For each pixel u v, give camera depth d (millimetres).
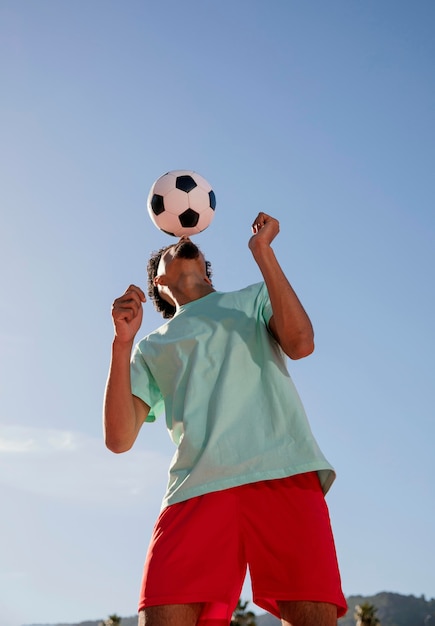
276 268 3016
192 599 2662
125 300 3129
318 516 2783
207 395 3012
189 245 3477
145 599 2705
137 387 3258
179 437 3082
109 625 38031
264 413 2932
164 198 4098
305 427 2891
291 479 2836
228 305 3219
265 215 3131
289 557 2713
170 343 3186
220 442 2867
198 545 2736
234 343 3082
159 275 3531
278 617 2846
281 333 2979
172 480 2938
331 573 2705
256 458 2824
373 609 37438
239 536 2789
